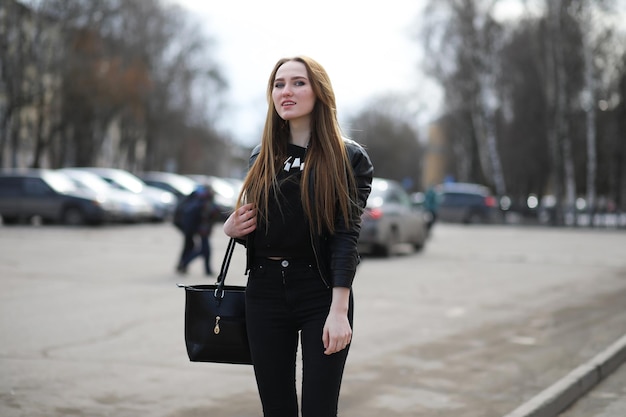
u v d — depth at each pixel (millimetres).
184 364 8250
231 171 100250
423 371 8125
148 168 66062
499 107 66750
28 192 32844
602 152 66125
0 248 21953
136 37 58656
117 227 34312
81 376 7660
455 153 78562
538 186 73125
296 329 3832
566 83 52406
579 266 20562
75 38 49594
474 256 23594
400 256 23359
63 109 51156
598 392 7633
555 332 10508
